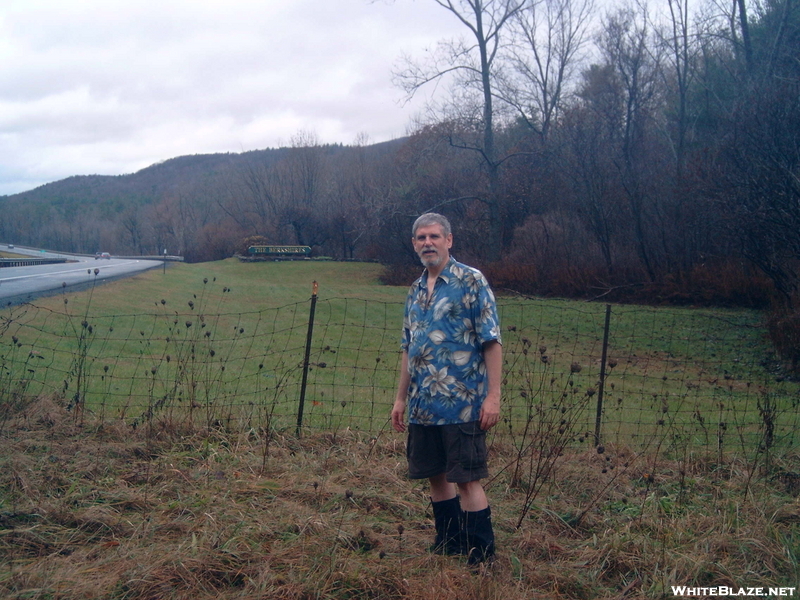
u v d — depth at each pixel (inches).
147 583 121.8
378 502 169.2
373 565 131.7
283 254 2164.1
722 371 470.9
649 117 1159.0
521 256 1210.0
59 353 334.0
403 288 1311.5
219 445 207.9
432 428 137.9
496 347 133.5
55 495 163.5
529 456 207.3
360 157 2384.4
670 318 759.1
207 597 120.3
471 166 1450.5
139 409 244.7
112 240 4099.4
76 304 552.4
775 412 247.0
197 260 2755.9
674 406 312.7
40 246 4303.6
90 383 282.5
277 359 401.7
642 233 1042.1
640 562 139.6
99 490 165.9
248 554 133.3
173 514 155.3
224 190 3380.9
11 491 162.1
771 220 660.1
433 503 144.1
